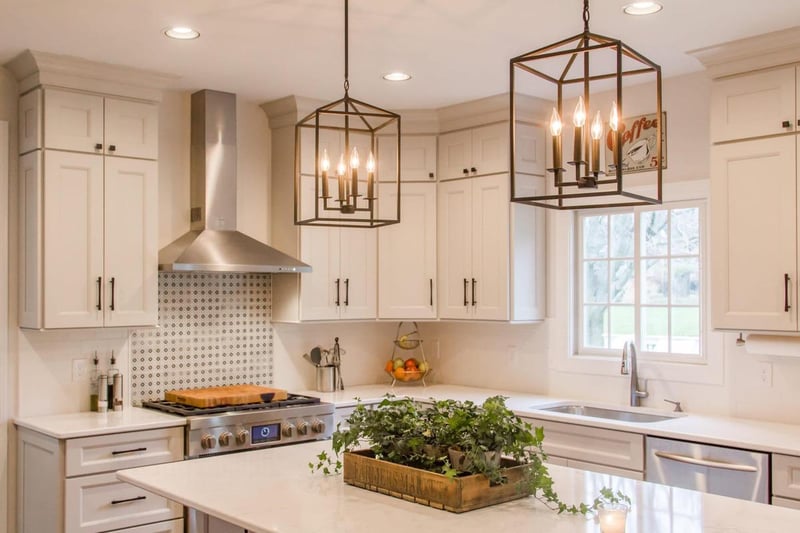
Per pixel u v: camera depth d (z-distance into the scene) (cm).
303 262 459
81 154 385
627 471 361
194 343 448
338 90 442
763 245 345
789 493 309
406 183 494
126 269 399
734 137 354
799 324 333
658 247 430
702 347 411
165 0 304
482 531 199
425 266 491
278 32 343
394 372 518
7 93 392
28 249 383
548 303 476
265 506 224
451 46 363
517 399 454
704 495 237
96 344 413
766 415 378
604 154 445
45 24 331
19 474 386
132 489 365
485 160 468
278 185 477
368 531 200
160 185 436
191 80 420
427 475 224
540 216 475
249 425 397
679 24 330
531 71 204
